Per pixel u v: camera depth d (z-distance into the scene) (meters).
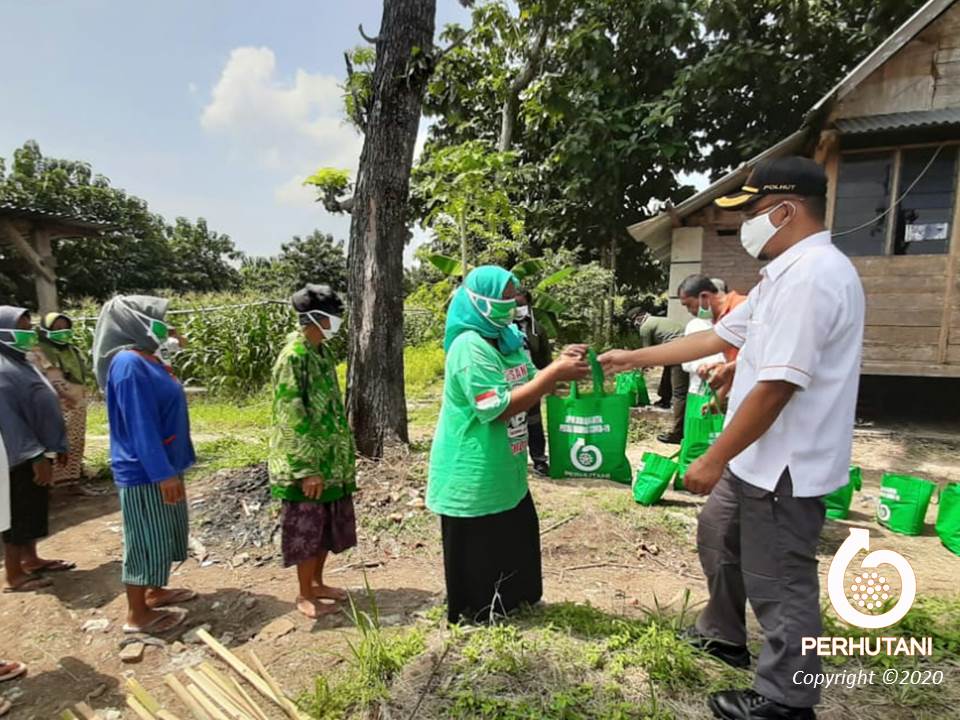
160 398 3.02
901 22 11.82
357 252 5.41
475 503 2.48
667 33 13.33
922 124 6.40
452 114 12.58
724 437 1.85
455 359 2.35
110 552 4.21
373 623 2.90
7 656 2.90
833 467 1.85
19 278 20.92
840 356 1.82
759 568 1.94
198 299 13.86
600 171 13.54
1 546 4.54
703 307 5.05
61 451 3.80
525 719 2.04
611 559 3.74
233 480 5.06
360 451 5.42
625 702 2.12
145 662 2.84
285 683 2.59
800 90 12.98
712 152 14.98
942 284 6.83
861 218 7.14
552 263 12.91
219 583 3.63
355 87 5.62
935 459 6.20
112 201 30.12
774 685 1.91
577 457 3.37
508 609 2.71
